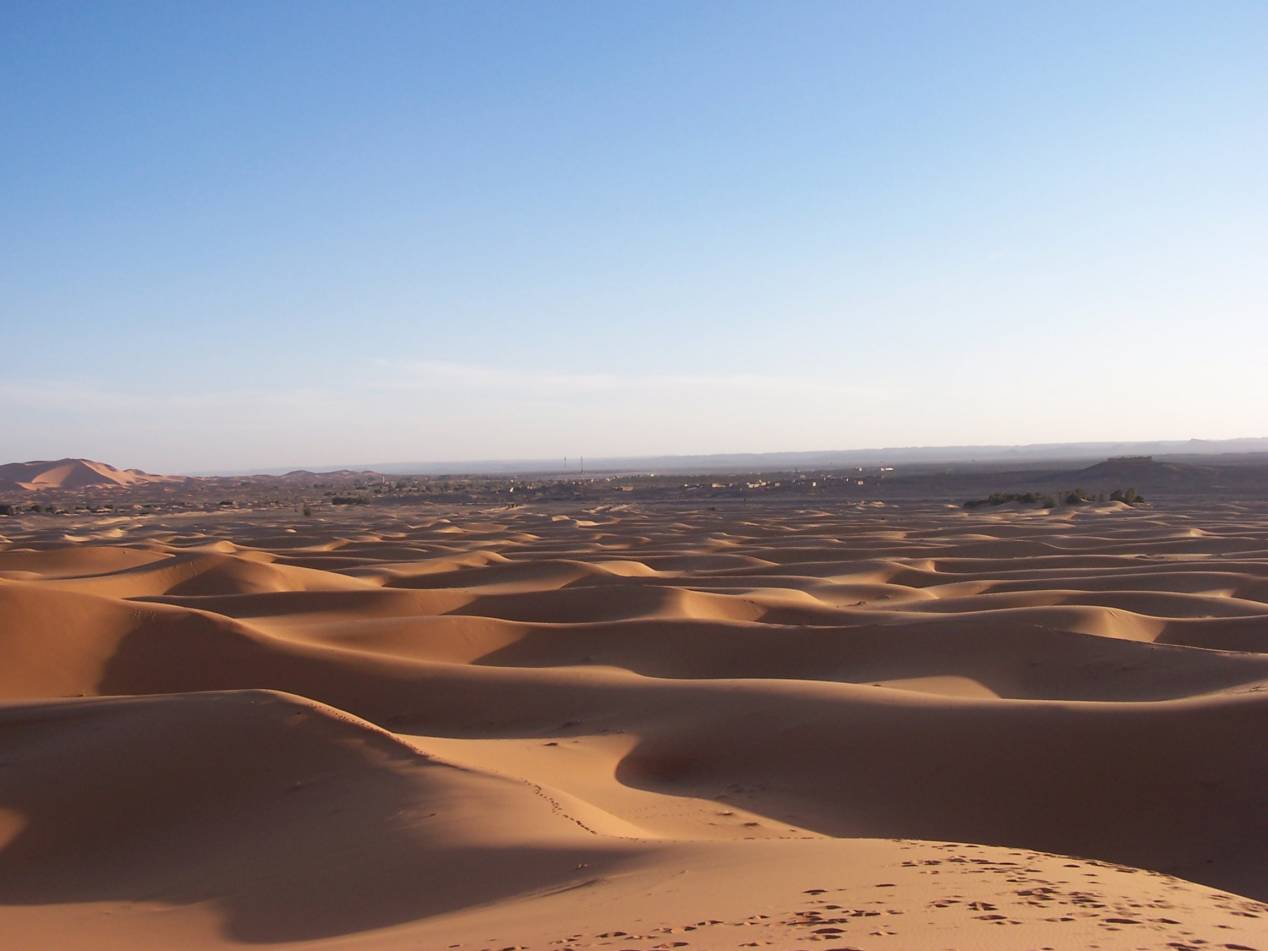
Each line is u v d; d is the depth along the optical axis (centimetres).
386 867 1330
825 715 2388
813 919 821
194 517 15738
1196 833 1831
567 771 2095
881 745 2197
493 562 7162
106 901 1420
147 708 2109
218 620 3453
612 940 792
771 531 9950
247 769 1841
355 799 1678
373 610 4659
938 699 2438
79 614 3338
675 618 4028
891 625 3781
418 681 3141
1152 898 948
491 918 978
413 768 1778
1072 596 4744
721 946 745
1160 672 3156
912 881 988
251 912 1261
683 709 2608
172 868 1555
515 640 3928
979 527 9819
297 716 1981
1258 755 1969
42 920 1305
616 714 2686
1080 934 760
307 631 3866
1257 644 3828
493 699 2964
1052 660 3391
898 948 713
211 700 2106
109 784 1812
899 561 6694
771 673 3603
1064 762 2050
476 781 1691
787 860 1130
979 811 1975
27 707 2203
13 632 3166
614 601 4625
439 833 1430
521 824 1432
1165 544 7531
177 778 1825
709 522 11788
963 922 795
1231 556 6938
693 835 1681
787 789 2100
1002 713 2239
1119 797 1953
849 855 1168
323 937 1119
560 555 7769
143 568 5469
